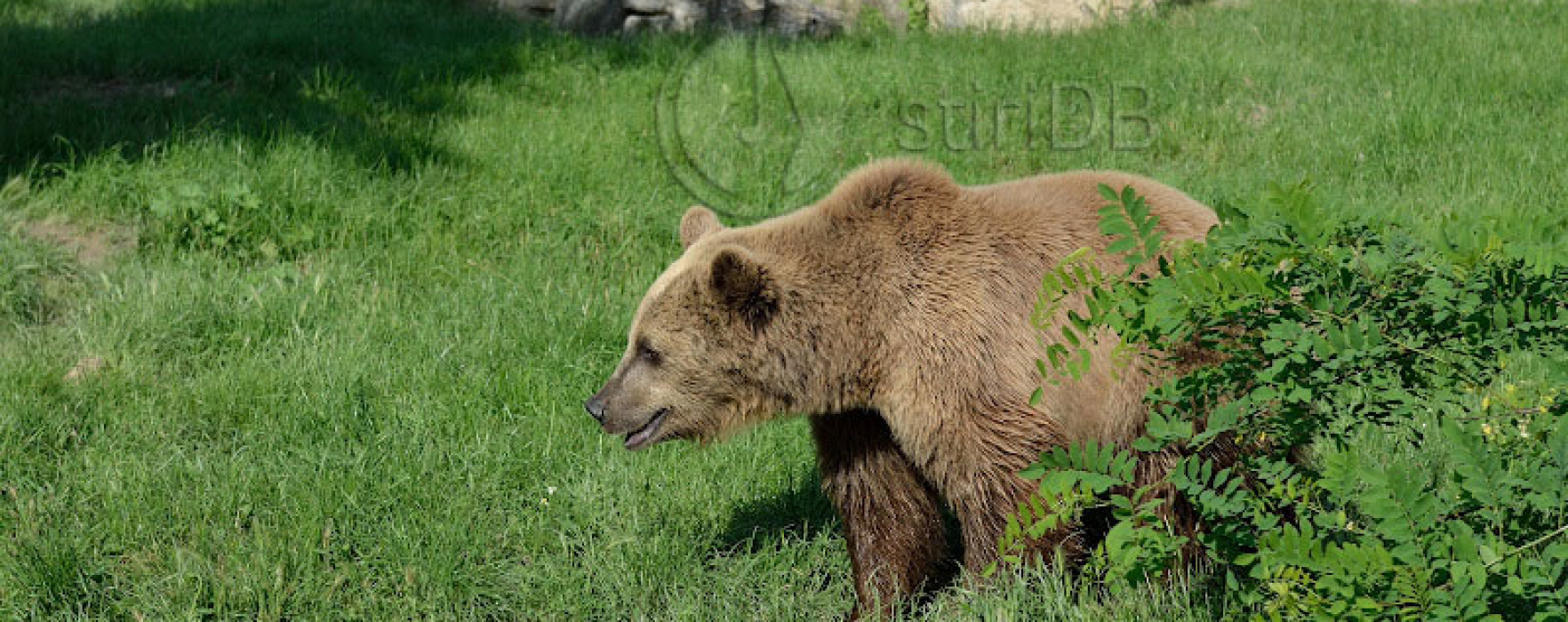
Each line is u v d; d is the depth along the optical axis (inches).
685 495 249.1
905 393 208.5
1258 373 154.6
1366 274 153.3
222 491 245.3
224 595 219.6
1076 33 609.6
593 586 230.5
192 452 266.8
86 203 374.0
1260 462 163.9
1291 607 144.6
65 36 539.8
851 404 215.6
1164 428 162.7
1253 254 157.4
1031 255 207.9
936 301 207.3
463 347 303.9
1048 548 210.5
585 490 250.1
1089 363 163.9
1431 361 153.9
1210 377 160.1
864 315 210.4
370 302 326.6
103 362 296.2
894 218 213.0
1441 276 147.6
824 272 212.1
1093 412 205.0
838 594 233.8
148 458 259.3
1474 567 129.3
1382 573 137.6
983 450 205.2
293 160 391.5
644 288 338.3
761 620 224.1
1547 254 139.5
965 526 212.5
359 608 223.3
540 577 230.2
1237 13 602.5
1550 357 154.8
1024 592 201.8
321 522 238.5
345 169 395.5
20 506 238.7
